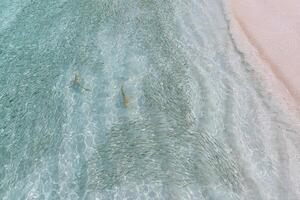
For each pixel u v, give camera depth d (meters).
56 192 17.16
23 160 18.50
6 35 25.33
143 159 18.03
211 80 21.92
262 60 22.89
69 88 21.70
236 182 17.20
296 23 24.81
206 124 19.67
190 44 24.33
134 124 19.67
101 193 16.84
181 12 26.83
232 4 27.48
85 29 25.45
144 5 27.17
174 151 18.38
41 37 25.06
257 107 20.42
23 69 23.00
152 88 21.44
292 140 18.78
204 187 16.92
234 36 24.80
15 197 17.17
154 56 23.38
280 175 17.48
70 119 20.16
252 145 18.72
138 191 16.81
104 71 22.58
